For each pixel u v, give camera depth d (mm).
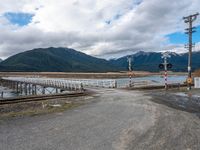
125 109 14414
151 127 9344
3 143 7223
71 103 18469
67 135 8156
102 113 12906
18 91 65188
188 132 8539
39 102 19203
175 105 16266
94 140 7527
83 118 11406
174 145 6980
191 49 34281
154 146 6883
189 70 34438
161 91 31062
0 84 92188
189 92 28906
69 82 36938
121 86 40250
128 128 9172
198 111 13516
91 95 25297
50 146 6910
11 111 14719
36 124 10070
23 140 7547
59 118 11539
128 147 6801
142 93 27297
